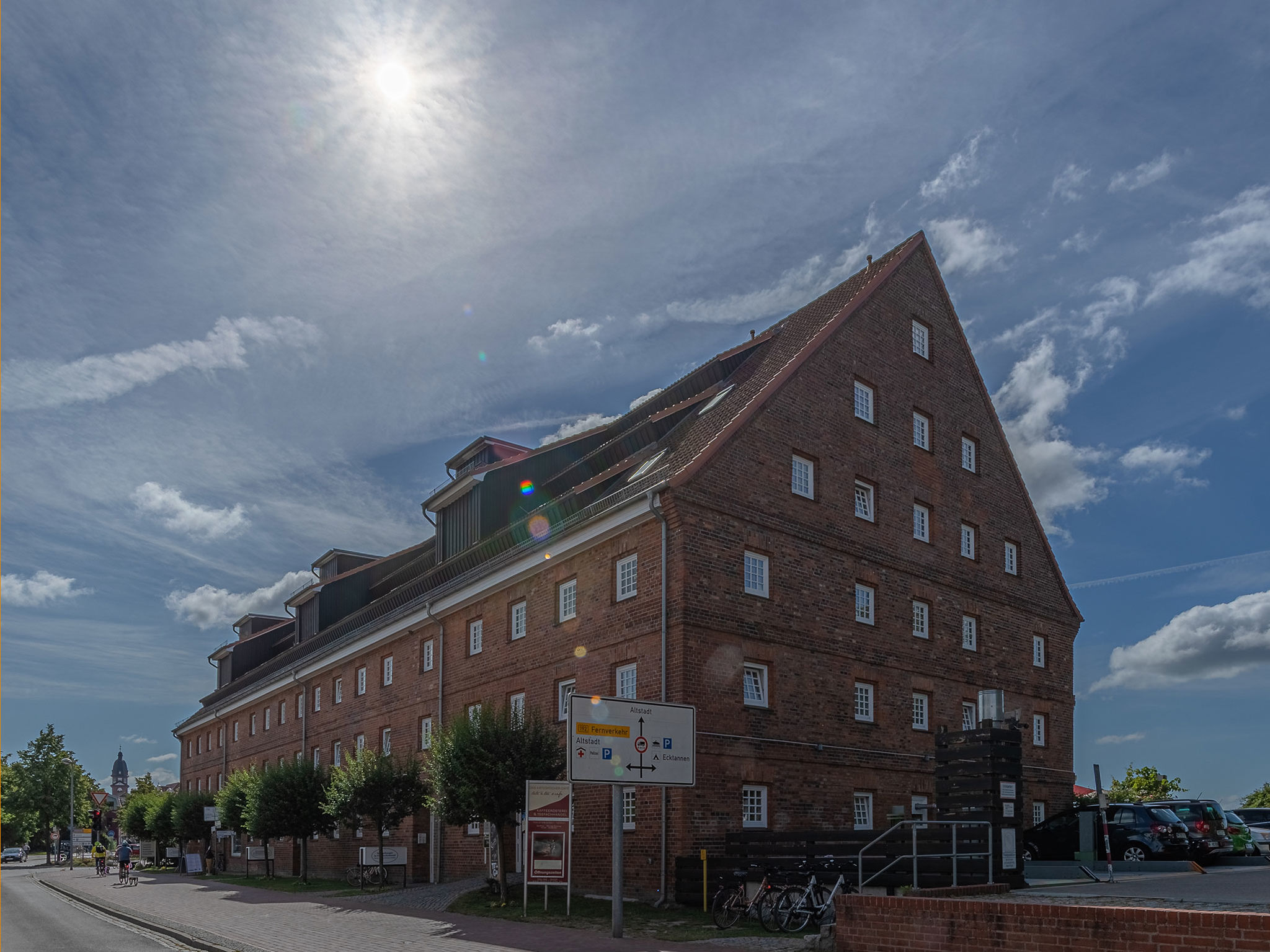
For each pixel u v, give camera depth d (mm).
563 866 21047
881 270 30750
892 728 27250
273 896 31031
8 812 109188
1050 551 35312
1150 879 20969
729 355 33344
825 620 25984
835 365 28047
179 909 26703
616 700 17516
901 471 29562
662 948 15539
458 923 20328
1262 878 20688
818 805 24672
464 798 23328
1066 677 34812
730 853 21719
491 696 30125
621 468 29500
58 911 28891
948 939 12039
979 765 19125
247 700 54500
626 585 24859
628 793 23422
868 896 12961
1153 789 55656
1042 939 11148
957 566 30953
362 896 29016
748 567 24531
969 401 33031
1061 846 27031
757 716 23719
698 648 22766
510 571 29234
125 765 136250
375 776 31828
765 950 15086
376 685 38812
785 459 25875
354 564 52562
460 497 36594
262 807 37781
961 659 30266
